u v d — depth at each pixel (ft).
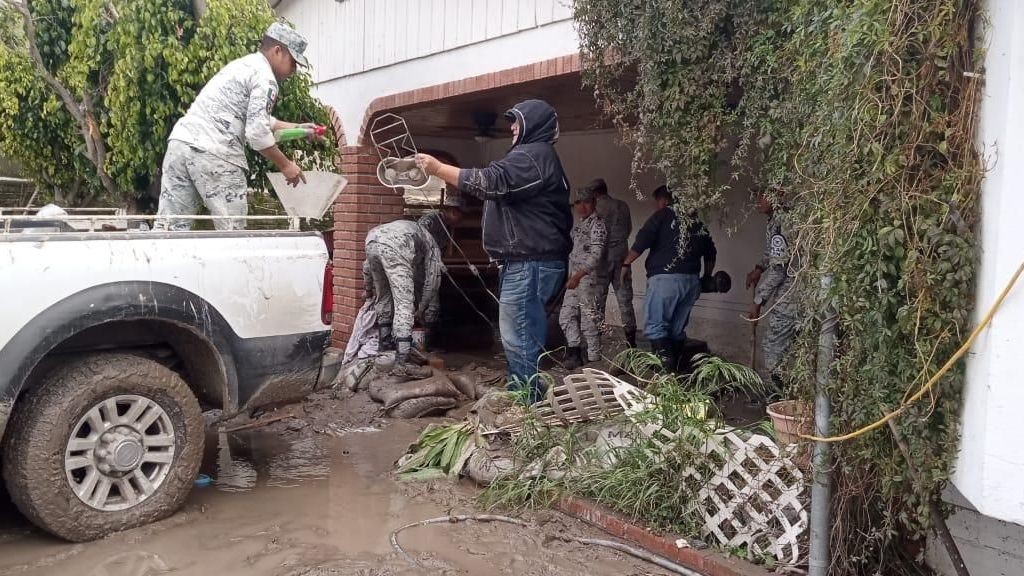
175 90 24.00
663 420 14.44
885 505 11.45
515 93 25.14
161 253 14.97
